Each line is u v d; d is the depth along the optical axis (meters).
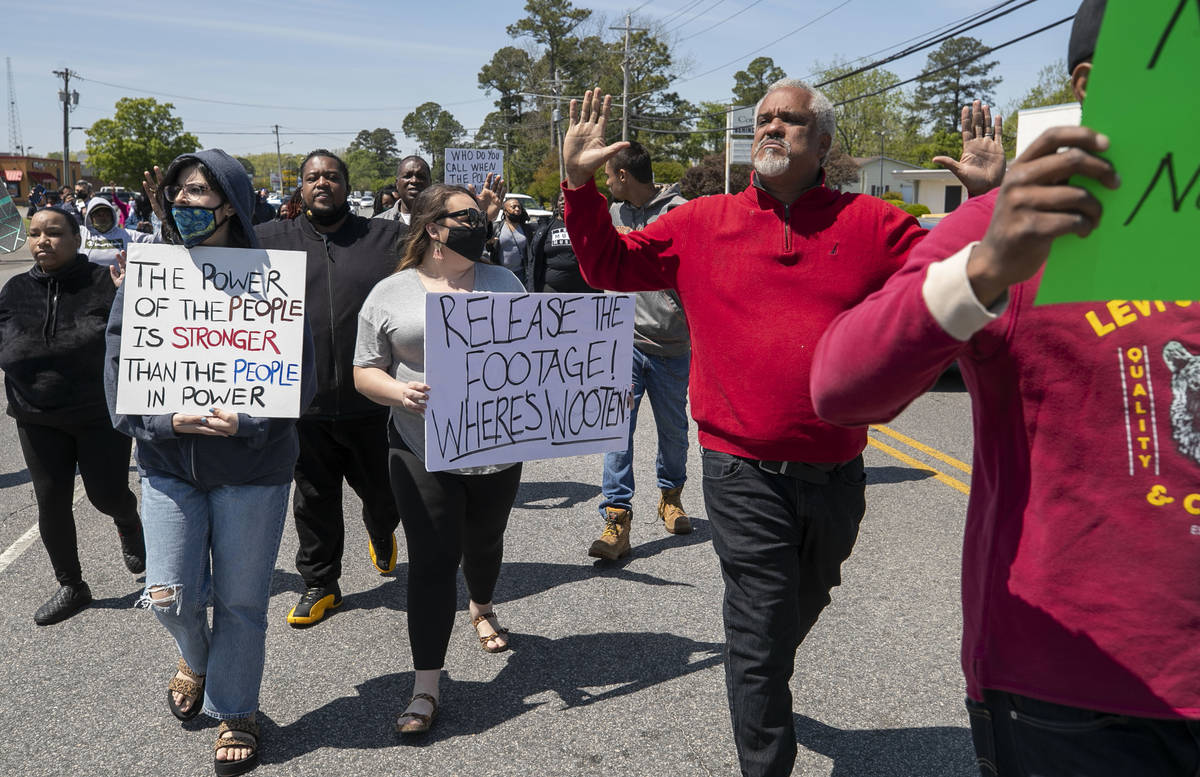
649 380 4.96
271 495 3.06
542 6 87.56
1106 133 1.02
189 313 3.06
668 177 47.47
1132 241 1.04
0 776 2.94
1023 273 1.06
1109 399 1.36
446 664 3.68
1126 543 1.37
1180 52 1.00
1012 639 1.46
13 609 4.26
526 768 2.98
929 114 95.62
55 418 3.97
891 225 2.51
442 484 3.27
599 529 5.31
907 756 3.02
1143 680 1.37
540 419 3.38
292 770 2.97
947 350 1.16
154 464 2.99
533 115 90.81
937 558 4.79
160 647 3.87
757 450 2.51
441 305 3.11
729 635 2.58
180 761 3.04
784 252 2.52
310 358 3.26
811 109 2.51
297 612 4.06
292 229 4.16
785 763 2.52
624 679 3.55
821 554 2.64
